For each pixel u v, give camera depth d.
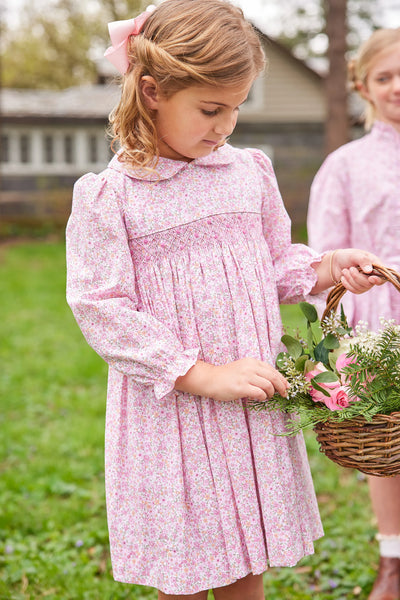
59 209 17.33
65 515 3.45
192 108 1.76
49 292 9.99
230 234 1.93
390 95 2.65
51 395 5.40
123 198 1.89
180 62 1.70
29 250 14.45
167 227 1.88
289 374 1.85
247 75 1.73
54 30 32.72
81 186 1.92
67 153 18.36
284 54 17.73
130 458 1.93
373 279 1.93
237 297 1.90
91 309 1.84
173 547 1.86
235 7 1.84
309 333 1.96
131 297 1.88
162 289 1.88
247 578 1.98
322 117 18.12
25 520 3.40
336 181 2.79
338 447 1.78
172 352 1.80
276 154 17.97
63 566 2.92
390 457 1.75
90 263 1.88
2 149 17.94
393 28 2.69
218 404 1.88
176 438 1.87
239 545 1.87
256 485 1.90
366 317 2.67
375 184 2.70
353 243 2.79
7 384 5.70
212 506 1.87
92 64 32.88
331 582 2.79
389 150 2.72
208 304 1.88
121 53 1.89
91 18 32.47
